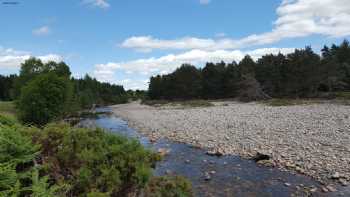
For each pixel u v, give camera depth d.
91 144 7.20
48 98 37.94
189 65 106.50
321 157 15.14
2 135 6.52
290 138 20.22
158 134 27.20
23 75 68.94
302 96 70.62
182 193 7.43
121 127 35.41
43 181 5.59
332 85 72.44
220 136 23.38
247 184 12.37
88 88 112.00
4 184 5.30
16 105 40.50
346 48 88.19
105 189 6.08
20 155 6.39
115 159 6.67
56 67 73.31
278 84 77.00
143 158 7.12
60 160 6.79
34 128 7.92
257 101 69.44
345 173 12.66
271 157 16.06
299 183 12.17
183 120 36.69
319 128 23.08
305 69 70.31
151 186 7.29
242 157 16.92
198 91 99.50
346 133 20.33
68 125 8.07
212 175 13.73
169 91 108.81
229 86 90.75
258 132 23.56
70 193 6.02
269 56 96.00
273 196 11.02
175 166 15.43
